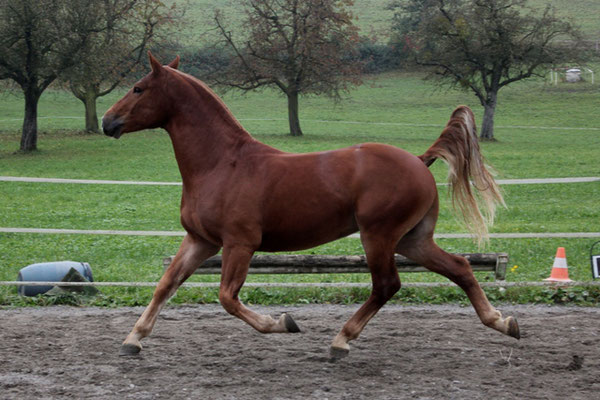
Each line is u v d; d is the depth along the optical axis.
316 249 12.88
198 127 6.07
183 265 6.18
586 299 8.79
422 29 42.97
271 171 5.85
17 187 24.09
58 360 6.03
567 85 59.50
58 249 12.96
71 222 16.69
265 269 8.55
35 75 34.12
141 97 6.11
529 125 47.16
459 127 6.18
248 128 46.72
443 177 27.06
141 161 32.69
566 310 8.30
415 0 64.44
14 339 6.76
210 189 5.91
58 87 37.22
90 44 33.72
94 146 38.16
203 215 5.90
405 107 55.69
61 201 20.88
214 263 8.55
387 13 83.56
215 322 7.60
